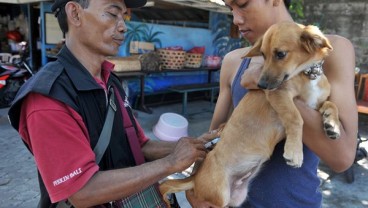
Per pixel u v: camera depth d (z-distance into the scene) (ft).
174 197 6.81
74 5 5.33
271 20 5.81
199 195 6.32
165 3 30.76
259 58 6.27
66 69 5.13
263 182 5.86
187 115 27.66
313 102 5.50
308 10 30.94
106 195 4.67
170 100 31.81
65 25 5.54
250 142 5.91
